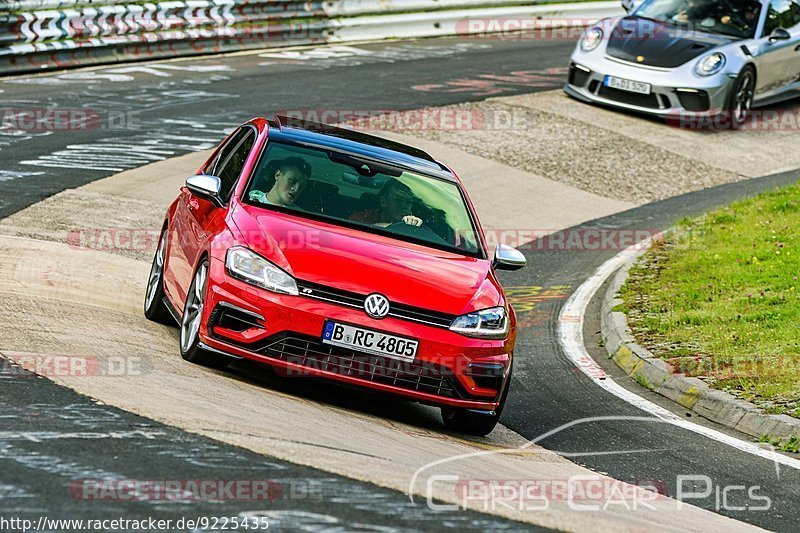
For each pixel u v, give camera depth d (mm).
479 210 48219
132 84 59969
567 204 50625
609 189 53406
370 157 27531
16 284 28594
